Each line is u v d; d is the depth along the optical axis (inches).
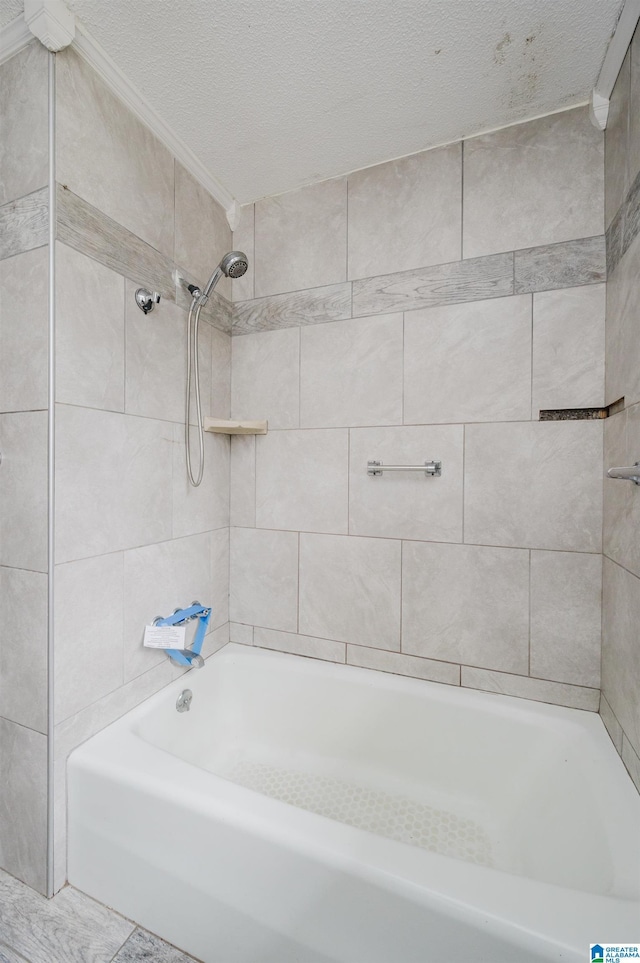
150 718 50.9
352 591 61.6
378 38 41.5
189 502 60.0
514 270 52.7
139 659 51.6
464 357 55.1
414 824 50.0
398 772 55.7
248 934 34.5
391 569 59.3
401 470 56.6
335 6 38.4
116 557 48.0
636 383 38.5
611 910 27.4
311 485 63.7
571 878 35.5
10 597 42.4
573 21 39.7
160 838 38.0
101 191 45.2
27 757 41.8
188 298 59.0
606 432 48.3
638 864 30.9
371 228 59.9
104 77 44.9
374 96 48.4
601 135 48.9
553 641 51.8
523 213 52.2
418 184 57.2
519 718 50.2
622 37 40.2
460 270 55.2
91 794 41.3
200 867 36.3
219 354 65.7
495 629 54.3
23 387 41.3
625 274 41.9
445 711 53.9
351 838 33.0
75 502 42.7
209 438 64.1
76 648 43.1
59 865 42.0
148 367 52.3
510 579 53.5
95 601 45.3
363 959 30.6
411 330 57.7
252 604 68.1
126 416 49.0
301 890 32.6
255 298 67.2
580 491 50.3
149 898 38.6
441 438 56.3
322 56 43.4
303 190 64.1
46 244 39.7
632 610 39.2
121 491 48.6
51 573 40.3
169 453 56.1
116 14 39.2
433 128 53.3
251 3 38.0
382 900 30.1
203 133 54.0
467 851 46.4
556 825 41.6
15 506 41.9
